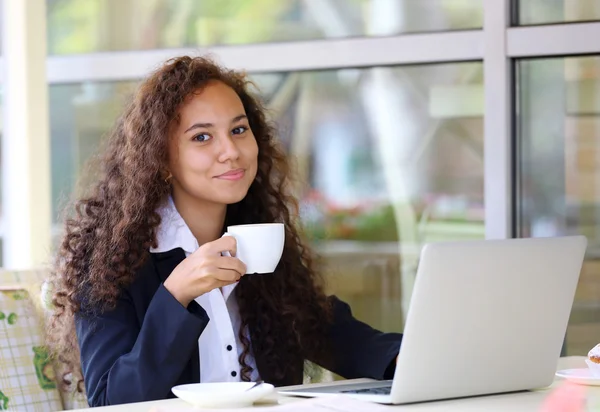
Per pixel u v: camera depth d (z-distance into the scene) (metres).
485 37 4.10
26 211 4.69
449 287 2.20
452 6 4.18
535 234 4.13
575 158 4.06
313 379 3.46
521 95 4.12
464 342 2.26
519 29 4.05
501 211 4.11
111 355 2.71
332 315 3.16
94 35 4.71
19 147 4.69
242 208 3.32
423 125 4.26
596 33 3.94
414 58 4.23
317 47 4.38
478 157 4.16
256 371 3.05
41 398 3.06
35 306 3.18
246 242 2.50
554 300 2.39
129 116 3.04
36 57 4.66
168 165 2.98
